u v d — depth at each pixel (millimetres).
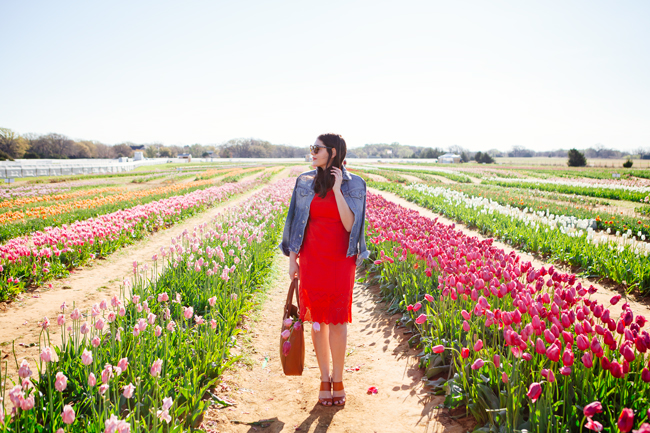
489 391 2885
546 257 9219
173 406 2914
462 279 4164
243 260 6766
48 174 43812
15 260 6430
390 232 6777
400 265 6121
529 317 3762
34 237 7469
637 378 2723
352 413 3195
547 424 2457
